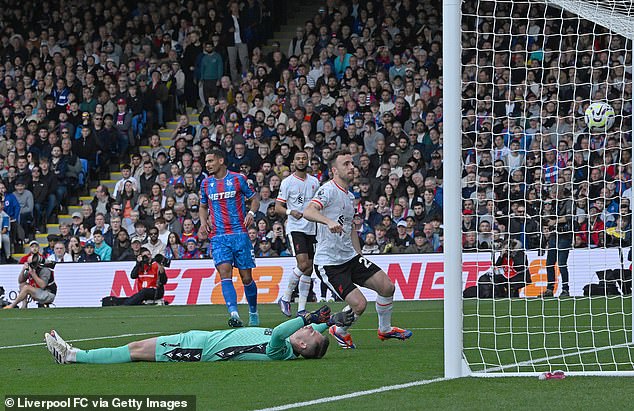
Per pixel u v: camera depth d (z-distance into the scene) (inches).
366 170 2647.6
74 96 3029.0
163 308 2258.9
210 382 949.2
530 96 2741.1
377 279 1273.4
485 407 808.3
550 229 2305.6
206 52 3112.7
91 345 1443.2
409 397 863.7
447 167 983.6
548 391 889.5
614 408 799.1
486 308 1972.2
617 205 2377.0
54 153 2854.3
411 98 2893.7
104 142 2923.2
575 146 2508.6
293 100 2908.5
